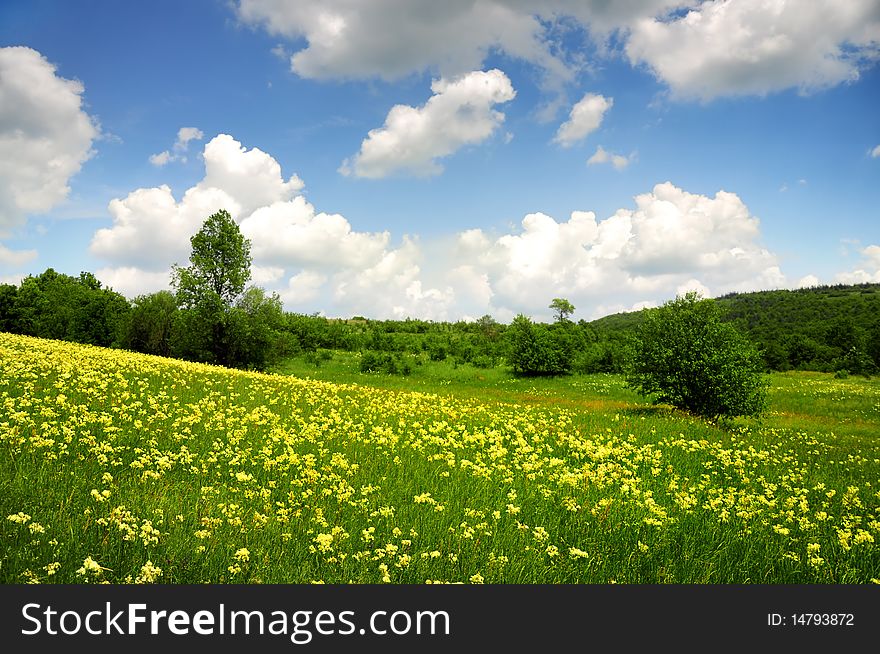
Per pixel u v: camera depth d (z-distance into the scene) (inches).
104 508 303.4
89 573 238.1
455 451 584.7
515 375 2504.9
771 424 1179.9
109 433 474.3
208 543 287.6
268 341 2007.9
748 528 377.7
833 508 480.7
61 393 620.4
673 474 565.3
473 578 269.6
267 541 298.7
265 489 376.8
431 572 283.7
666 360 1149.1
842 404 1617.9
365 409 802.2
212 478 406.0
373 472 466.3
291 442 518.6
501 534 336.2
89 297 2410.2
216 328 1967.3
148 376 872.9
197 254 1985.7
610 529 365.1
